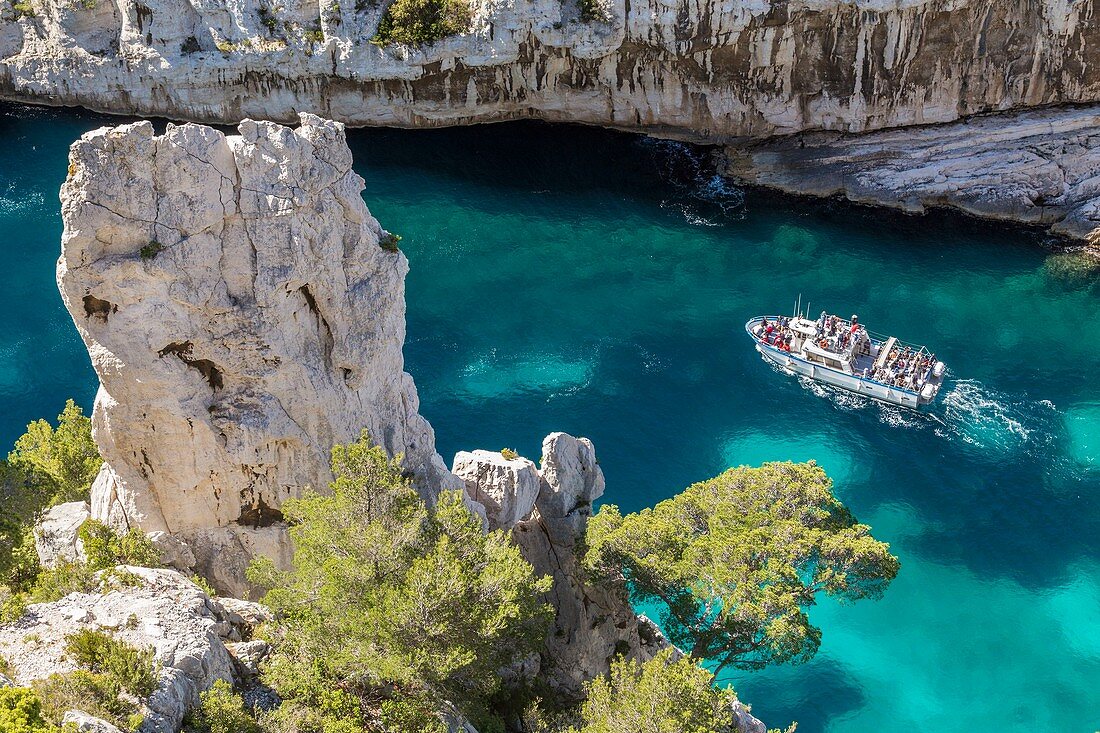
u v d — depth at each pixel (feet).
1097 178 323.57
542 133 360.69
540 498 165.27
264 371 131.23
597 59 343.67
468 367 267.80
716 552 152.87
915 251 314.14
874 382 261.85
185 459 132.98
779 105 344.90
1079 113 333.83
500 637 122.52
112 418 128.88
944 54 328.49
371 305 137.69
